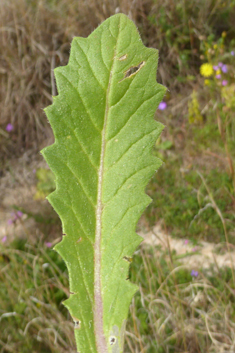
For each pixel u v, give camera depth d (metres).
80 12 2.77
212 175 2.14
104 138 0.19
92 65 0.20
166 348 1.43
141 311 1.59
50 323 1.59
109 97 0.20
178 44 2.76
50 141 2.79
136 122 0.19
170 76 2.79
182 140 2.45
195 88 2.66
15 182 2.71
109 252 0.19
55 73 0.19
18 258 2.00
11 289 1.75
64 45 2.79
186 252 1.86
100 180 0.19
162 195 2.18
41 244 2.10
